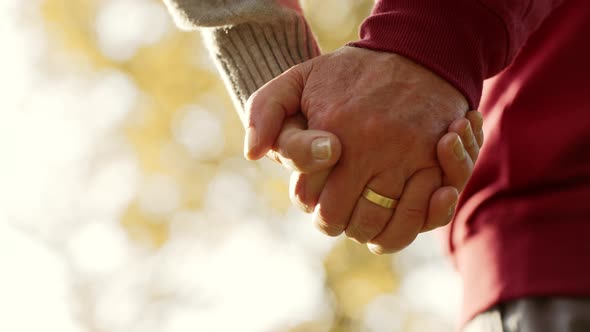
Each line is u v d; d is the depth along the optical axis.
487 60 0.89
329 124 0.86
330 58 0.89
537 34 0.92
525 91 0.91
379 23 0.88
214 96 4.32
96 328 5.12
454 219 0.96
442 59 0.87
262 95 0.89
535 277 0.88
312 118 0.87
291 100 0.89
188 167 4.31
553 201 0.89
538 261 0.88
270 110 0.88
